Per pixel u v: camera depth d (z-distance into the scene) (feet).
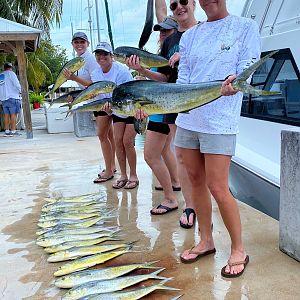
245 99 12.05
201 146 6.90
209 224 7.72
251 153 11.23
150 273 7.14
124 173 13.15
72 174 15.58
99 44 12.21
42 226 9.66
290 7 10.77
